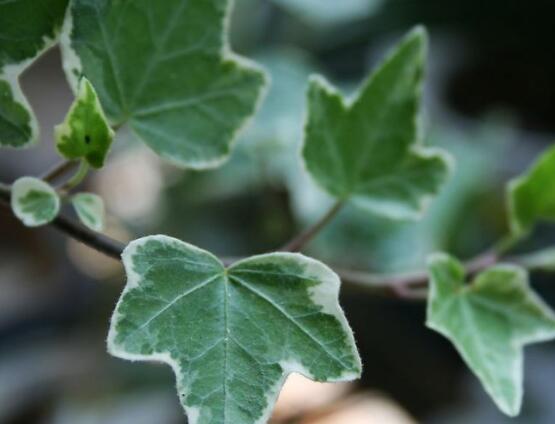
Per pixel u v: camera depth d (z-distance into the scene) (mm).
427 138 464
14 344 572
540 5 582
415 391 523
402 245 411
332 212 240
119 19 206
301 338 192
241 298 193
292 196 392
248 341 192
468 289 231
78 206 203
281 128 400
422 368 526
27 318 584
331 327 192
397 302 527
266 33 536
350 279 243
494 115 589
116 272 571
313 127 232
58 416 501
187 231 486
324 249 399
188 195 482
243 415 190
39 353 559
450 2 574
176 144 218
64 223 203
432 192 242
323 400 509
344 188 239
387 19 559
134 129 215
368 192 240
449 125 560
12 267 624
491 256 257
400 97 237
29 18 200
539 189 251
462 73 646
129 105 214
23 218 196
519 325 230
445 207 430
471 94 654
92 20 203
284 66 426
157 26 210
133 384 514
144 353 188
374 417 502
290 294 193
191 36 214
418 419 517
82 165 200
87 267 616
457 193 439
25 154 597
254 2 529
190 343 190
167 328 189
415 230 415
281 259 194
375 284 242
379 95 236
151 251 190
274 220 444
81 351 553
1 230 626
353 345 192
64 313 594
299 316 193
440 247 423
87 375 530
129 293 188
